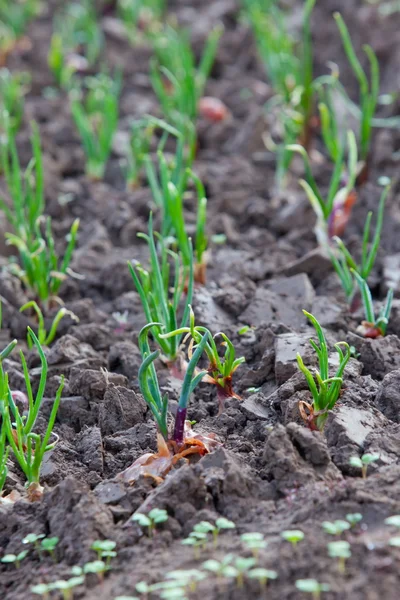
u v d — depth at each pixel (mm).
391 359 4516
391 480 3436
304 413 3906
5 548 3498
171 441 3844
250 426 4086
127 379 4562
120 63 9328
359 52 8891
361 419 3893
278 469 3566
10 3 11180
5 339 5145
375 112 7996
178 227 5020
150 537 3373
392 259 5672
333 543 3057
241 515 3455
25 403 4375
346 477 3637
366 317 4863
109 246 6156
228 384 4262
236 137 7570
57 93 8773
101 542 3299
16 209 5664
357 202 6426
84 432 4156
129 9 9961
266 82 8914
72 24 9734
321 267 5605
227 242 6129
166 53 8586
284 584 3006
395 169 6914
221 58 9273
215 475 3557
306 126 7129
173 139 7625
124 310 5422
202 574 3014
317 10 9859
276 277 5684
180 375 4602
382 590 2902
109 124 7031
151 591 3086
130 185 6957
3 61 9344
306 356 4375
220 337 4879
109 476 3916
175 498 3473
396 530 3178
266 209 6477
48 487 3828
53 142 7723
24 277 5461
